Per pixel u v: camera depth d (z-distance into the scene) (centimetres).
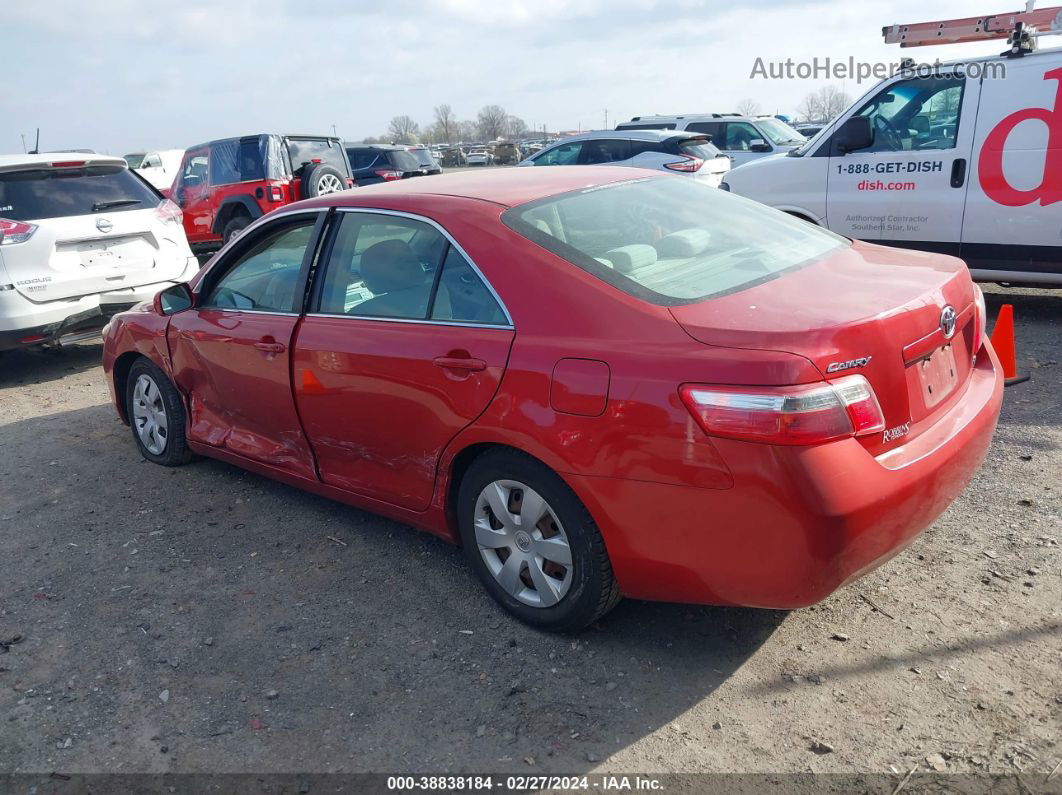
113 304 749
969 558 353
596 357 281
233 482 489
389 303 354
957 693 276
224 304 444
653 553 279
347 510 444
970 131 679
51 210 720
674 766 256
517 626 332
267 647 329
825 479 247
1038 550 354
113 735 286
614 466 277
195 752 276
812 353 250
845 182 752
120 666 323
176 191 1380
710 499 261
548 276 304
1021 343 646
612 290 292
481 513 331
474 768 262
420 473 348
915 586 337
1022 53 651
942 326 296
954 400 313
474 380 312
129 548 418
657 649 312
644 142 1335
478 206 336
